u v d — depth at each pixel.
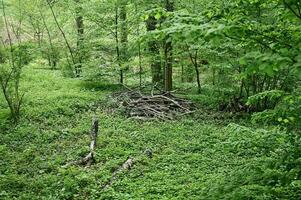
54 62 28.62
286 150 5.09
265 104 16.56
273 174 4.77
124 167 10.69
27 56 16.08
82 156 11.78
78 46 23.67
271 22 7.99
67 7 24.05
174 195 8.94
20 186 9.63
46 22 28.05
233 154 11.84
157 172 10.36
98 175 10.18
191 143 12.79
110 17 21.61
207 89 20.50
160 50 19.03
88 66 22.00
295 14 3.81
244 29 4.02
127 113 16.06
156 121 15.31
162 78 21.61
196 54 19.48
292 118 4.99
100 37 22.58
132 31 21.20
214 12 4.63
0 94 18.31
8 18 25.31
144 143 12.83
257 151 11.84
